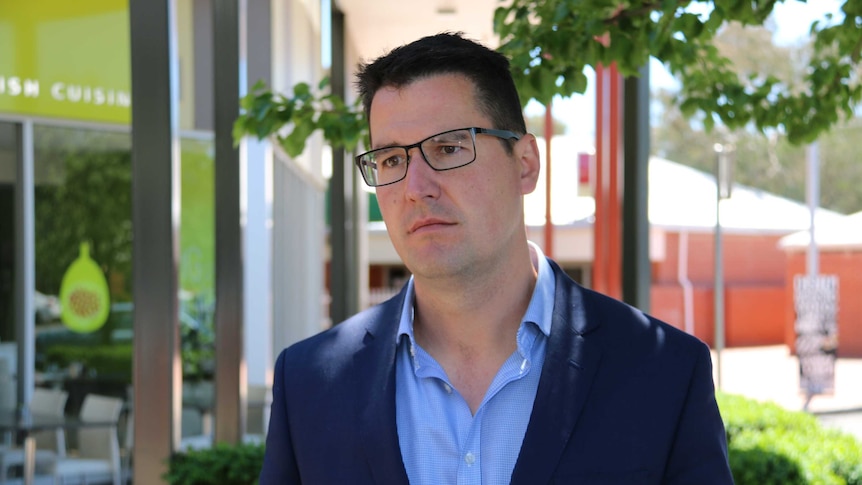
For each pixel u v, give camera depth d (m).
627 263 5.03
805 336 13.56
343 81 8.75
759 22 3.07
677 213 21.45
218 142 4.68
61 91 7.13
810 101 3.80
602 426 1.50
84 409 6.29
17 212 7.00
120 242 7.45
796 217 22.08
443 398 1.59
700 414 1.53
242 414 4.70
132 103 4.21
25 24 6.92
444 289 1.56
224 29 4.68
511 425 1.55
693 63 3.68
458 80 1.56
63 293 7.18
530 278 1.66
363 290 10.98
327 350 1.70
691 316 22.41
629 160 5.04
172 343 4.21
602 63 3.13
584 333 1.58
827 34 3.66
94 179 7.33
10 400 7.00
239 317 4.68
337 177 8.80
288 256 9.87
